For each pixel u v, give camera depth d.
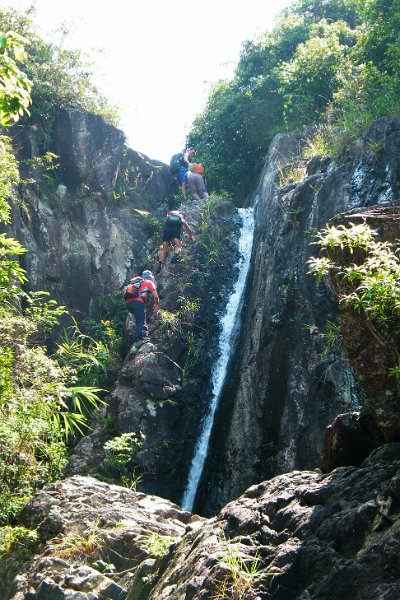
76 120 17.41
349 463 4.91
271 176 15.84
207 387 13.68
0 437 7.74
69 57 17.84
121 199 18.17
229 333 14.52
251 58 21.36
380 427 4.60
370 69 15.73
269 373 11.39
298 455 9.98
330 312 10.68
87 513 6.36
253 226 16.27
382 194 10.91
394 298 4.30
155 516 6.60
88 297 16.34
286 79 18.25
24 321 8.95
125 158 18.52
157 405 12.63
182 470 12.54
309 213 12.06
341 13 22.86
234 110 20.67
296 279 11.50
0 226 14.85
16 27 17.41
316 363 10.37
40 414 7.78
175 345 13.62
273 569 3.76
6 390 7.44
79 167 17.20
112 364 14.59
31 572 5.81
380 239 4.88
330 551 3.69
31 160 16.38
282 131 18.83
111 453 12.15
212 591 3.77
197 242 15.56
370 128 12.11
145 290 14.16
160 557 4.95
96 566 5.67
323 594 3.54
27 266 15.35
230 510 4.55
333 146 13.52
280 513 4.20
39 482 8.45
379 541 3.54
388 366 4.57
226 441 12.19
